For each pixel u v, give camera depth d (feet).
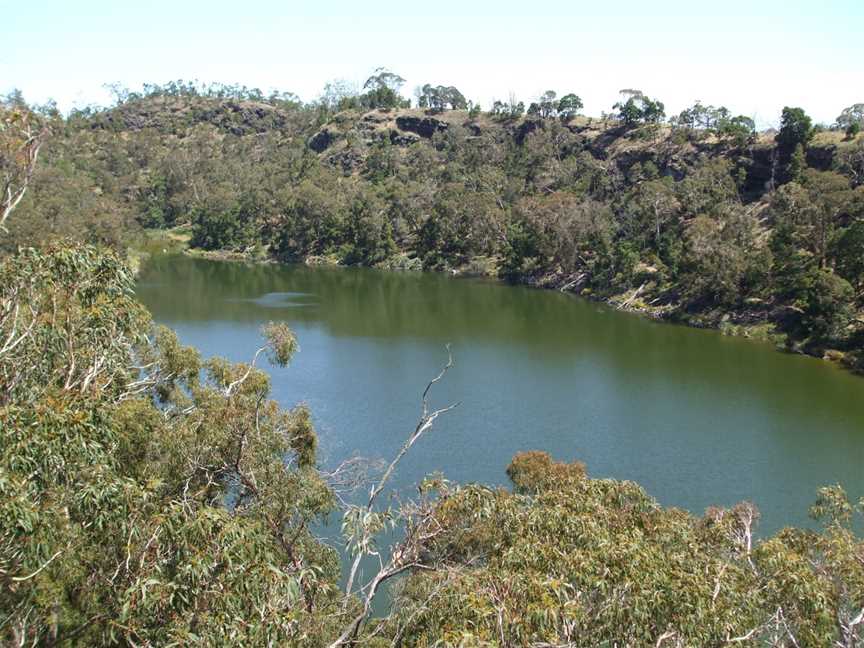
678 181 417.90
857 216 268.21
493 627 38.04
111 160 625.41
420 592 53.01
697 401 183.21
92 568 45.96
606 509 50.60
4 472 36.78
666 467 140.56
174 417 78.23
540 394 188.03
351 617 56.24
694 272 293.43
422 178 545.44
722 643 39.65
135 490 43.86
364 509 49.01
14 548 39.22
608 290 344.28
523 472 115.55
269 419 70.08
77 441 42.34
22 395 51.93
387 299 342.03
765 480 134.31
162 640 37.52
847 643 46.01
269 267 460.55
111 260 59.26
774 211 310.65
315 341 248.73
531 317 301.43
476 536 50.29
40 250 57.62
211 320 276.41
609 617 39.73
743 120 413.18
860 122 371.15
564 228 372.79
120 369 63.26
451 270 440.04
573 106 553.23
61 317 55.31
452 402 178.70
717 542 58.08
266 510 55.98
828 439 155.63
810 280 245.65
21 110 61.57
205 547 38.29
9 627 42.50
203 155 644.27
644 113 501.15
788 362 223.10
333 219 497.05
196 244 531.09
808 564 51.52
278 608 38.73
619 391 191.72
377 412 169.27
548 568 42.09
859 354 218.79
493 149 554.05
